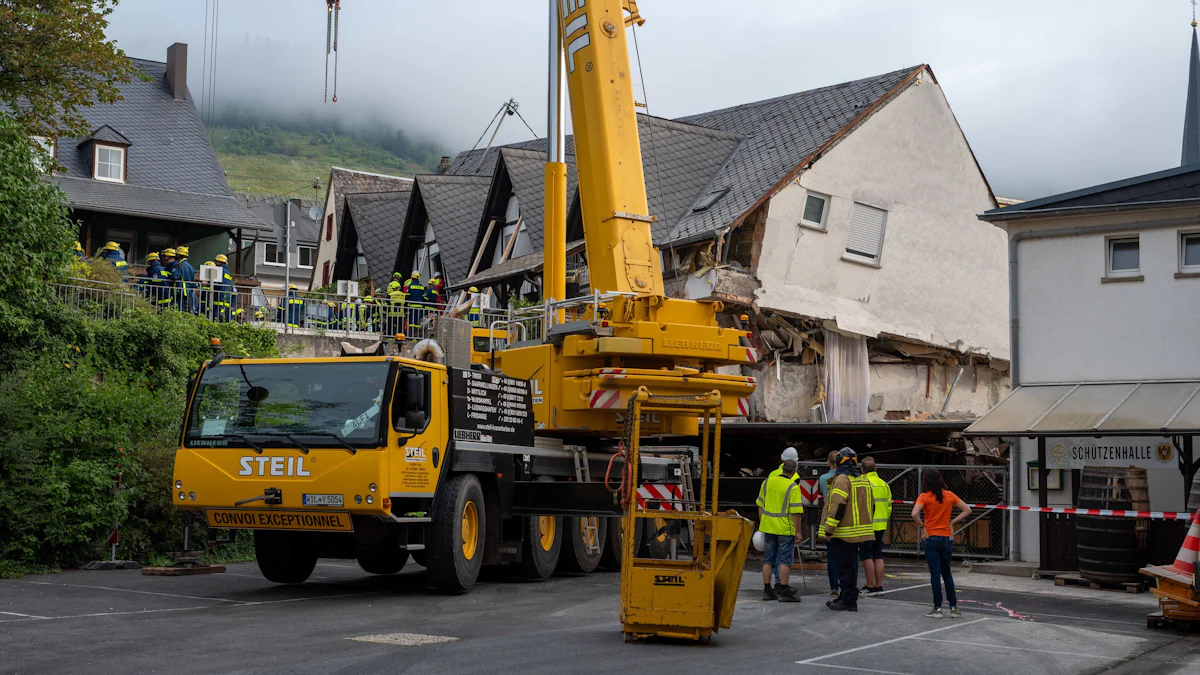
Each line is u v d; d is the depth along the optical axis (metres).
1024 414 18.97
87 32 24.45
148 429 19.12
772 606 13.61
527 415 16.05
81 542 16.88
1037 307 20.20
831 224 30.52
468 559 14.35
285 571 15.12
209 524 13.71
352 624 11.36
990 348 33.31
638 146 16.06
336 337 26.67
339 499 12.96
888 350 32.12
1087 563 17.00
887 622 12.26
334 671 8.71
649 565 10.74
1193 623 12.26
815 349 30.50
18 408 16.67
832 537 13.38
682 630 10.35
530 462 16.16
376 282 41.94
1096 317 19.64
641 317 15.60
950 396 32.94
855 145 31.05
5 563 15.54
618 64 16.02
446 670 8.85
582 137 16.02
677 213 30.95
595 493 15.29
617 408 15.56
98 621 11.18
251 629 10.84
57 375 18.17
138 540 17.77
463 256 38.31
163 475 17.94
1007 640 11.17
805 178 30.00
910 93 32.22
